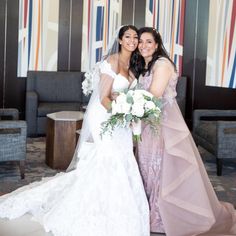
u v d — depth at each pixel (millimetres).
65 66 8273
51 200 3707
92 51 8305
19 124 4852
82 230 3268
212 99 7766
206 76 7855
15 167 5453
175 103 3504
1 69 7980
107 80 3332
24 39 8000
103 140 3430
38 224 3561
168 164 3400
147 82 3381
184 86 7789
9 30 7930
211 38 7707
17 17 7930
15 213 3678
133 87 3354
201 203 3377
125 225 3281
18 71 8055
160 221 3449
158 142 3467
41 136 7355
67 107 7355
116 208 3326
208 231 3508
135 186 3430
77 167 3529
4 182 4824
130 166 3461
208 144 5672
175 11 8078
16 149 4867
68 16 8172
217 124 5316
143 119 3156
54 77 7875
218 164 5383
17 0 7895
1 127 4777
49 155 5504
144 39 3338
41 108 7223
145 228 3383
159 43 3387
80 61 8305
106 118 3418
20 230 3461
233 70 7297
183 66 8117
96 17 8250
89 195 3375
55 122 5324
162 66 3307
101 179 3400
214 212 3645
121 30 3355
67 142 5348
